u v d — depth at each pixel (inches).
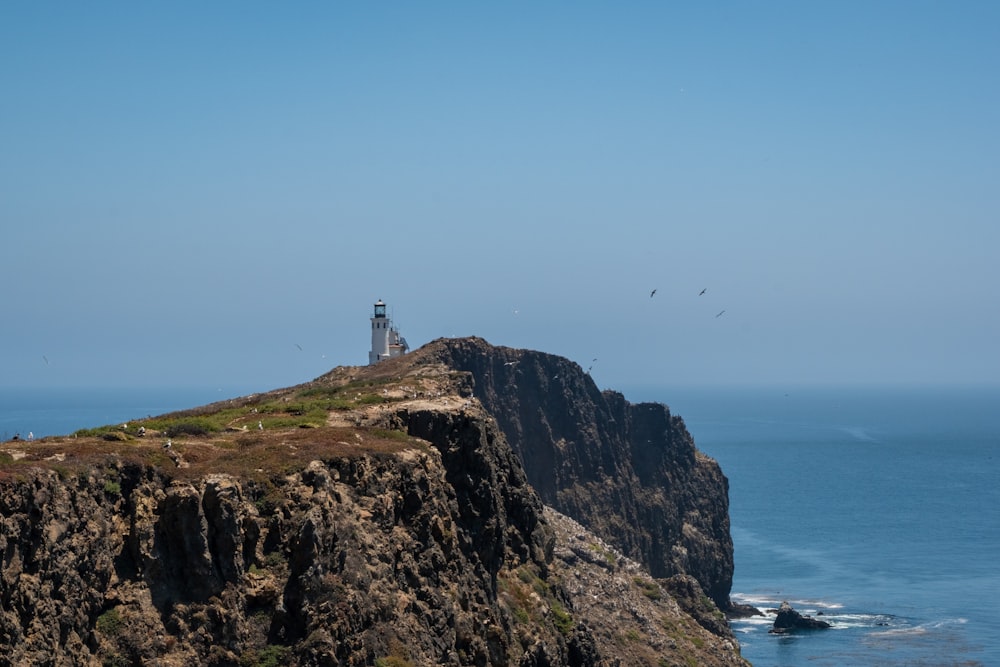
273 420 4271.7
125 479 3043.8
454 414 4367.6
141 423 4060.0
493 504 4306.1
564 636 4675.2
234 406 5575.8
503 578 4503.0
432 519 3818.9
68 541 2785.4
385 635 3341.5
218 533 3083.2
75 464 2930.6
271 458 3427.7
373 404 4734.3
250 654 3016.7
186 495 3046.3
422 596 3612.2
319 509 3309.5
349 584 3297.2
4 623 2534.5
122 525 2977.4
